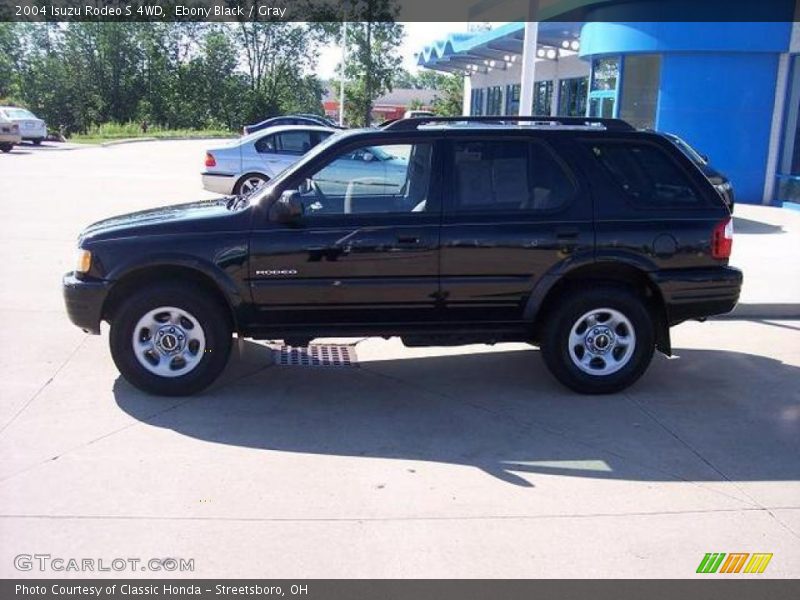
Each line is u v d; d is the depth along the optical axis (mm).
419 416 5469
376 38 52656
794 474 4645
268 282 5523
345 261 5535
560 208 5703
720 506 4223
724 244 5836
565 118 6074
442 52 31922
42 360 6371
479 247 5605
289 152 14742
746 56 16969
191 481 4367
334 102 71000
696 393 6039
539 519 4043
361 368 6523
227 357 5695
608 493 4352
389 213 5609
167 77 67062
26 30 69625
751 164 17453
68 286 5527
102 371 6156
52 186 17688
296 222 5520
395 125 5852
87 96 66312
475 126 5895
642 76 18156
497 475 4555
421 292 5637
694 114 17344
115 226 5633
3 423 5094
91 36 65500
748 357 7035
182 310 5539
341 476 4488
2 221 12555
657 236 5723
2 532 3795
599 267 5777
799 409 5727
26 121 34625
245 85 69062
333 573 3529
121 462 4578
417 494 4293
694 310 5879
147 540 3756
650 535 3906
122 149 34562
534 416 5504
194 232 5492
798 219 15273
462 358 6852
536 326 5887
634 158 5867
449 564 3617
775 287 9195
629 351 5891
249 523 3934
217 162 14633
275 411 5480
